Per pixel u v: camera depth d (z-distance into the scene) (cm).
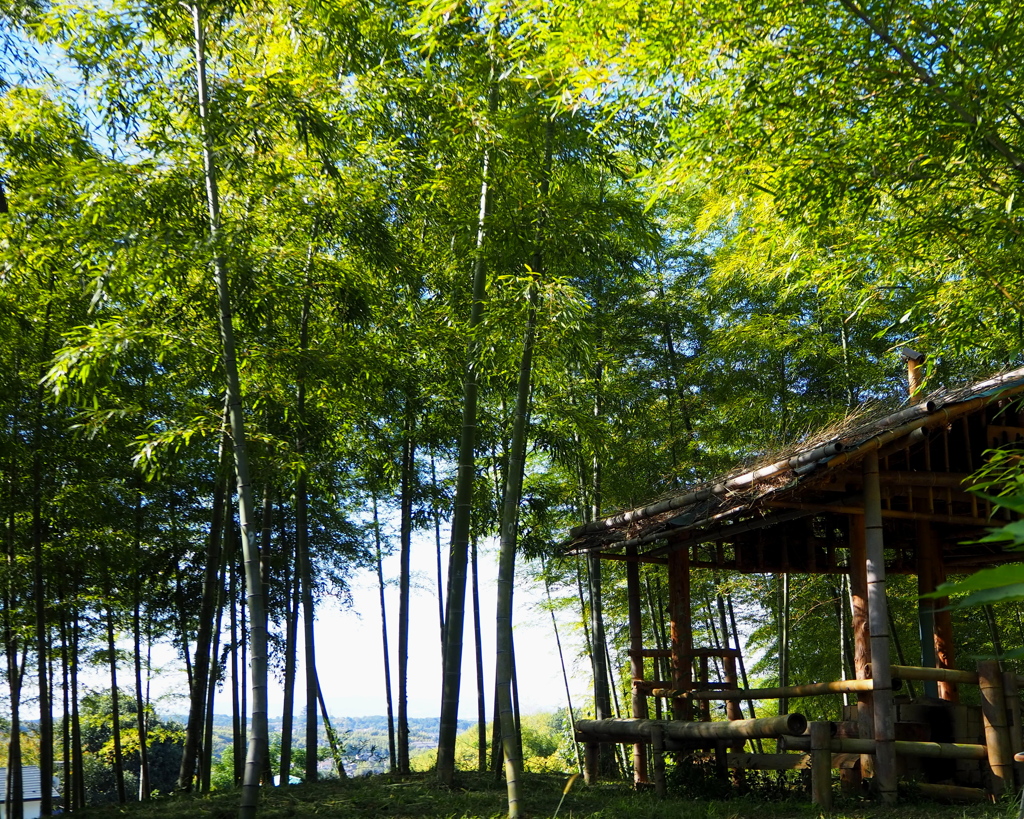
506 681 663
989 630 1097
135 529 1041
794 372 1099
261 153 658
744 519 820
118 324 591
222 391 748
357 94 700
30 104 729
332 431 898
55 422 789
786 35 451
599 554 891
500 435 978
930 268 565
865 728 685
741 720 721
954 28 421
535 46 561
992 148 432
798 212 518
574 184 804
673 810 665
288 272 689
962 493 722
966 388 696
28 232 679
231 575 1145
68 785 1052
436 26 568
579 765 1182
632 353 1144
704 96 488
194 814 648
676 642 847
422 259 899
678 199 1006
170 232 580
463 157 751
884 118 464
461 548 793
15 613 903
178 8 640
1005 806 593
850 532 724
